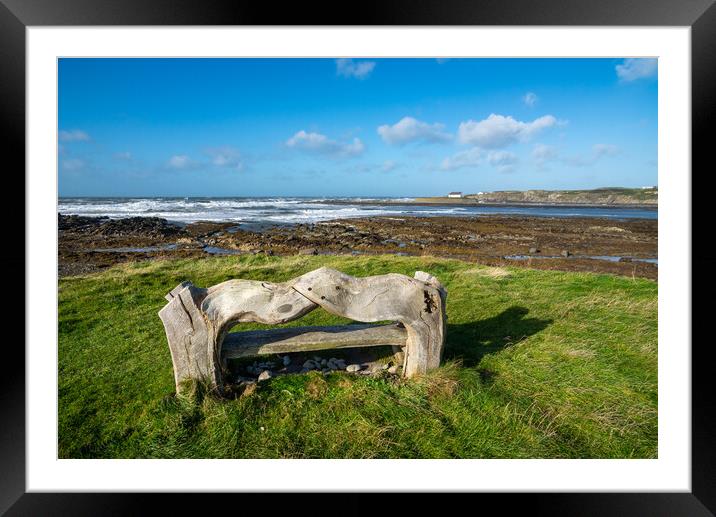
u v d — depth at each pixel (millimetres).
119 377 3678
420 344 3391
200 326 3090
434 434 2805
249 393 3193
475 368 3766
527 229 27891
